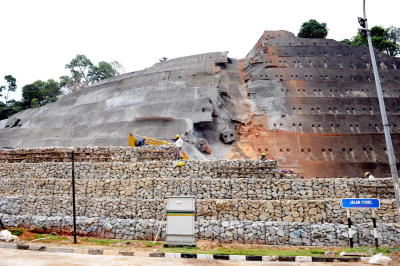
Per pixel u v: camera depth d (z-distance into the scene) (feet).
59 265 29.76
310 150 110.93
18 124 147.64
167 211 43.19
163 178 57.06
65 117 138.82
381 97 47.60
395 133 115.55
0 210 55.67
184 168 59.88
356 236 46.21
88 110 140.05
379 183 53.98
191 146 99.76
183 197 43.57
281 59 153.79
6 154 69.97
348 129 117.39
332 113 124.57
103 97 148.36
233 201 50.75
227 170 59.67
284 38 169.17
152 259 34.40
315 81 140.46
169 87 140.46
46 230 50.49
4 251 36.24
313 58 153.69
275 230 46.98
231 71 157.48
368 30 51.21
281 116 123.95
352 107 126.41
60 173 62.80
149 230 48.29
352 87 137.49
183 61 172.14
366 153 109.40
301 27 202.28
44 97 222.48
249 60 160.56
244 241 46.60
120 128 116.98
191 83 141.59
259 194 54.29
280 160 108.27
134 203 52.26
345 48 159.94
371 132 116.26
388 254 37.24
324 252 39.45
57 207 54.39
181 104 121.29
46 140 121.39
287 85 139.44
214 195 54.49
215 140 114.01
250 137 118.01
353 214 48.96
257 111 128.26
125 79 157.17
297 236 46.47
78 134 121.49
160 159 65.10
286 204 50.14
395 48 193.88
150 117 118.73
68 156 67.26
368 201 41.98
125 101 136.46
